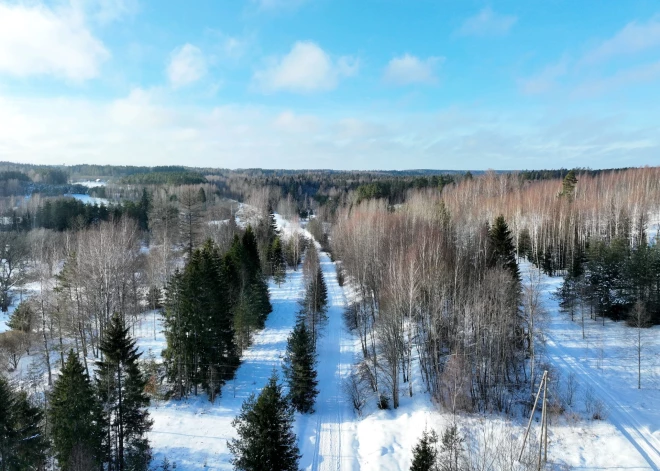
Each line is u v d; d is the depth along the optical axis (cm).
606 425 3453
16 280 6869
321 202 19100
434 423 3688
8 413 2547
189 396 4181
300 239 11981
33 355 4866
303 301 6775
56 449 2702
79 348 5000
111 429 3020
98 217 10831
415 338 4850
